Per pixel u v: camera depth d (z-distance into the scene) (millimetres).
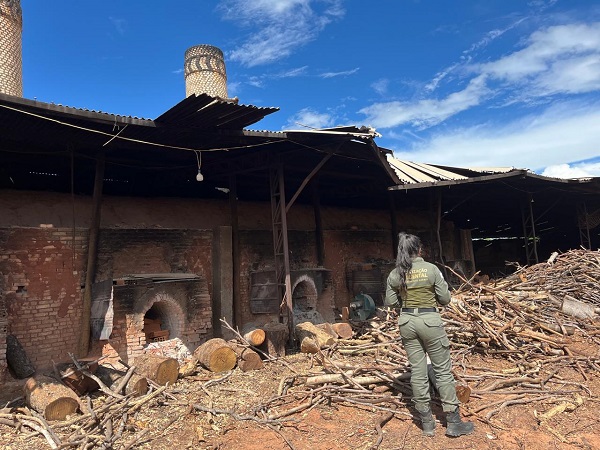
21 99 5574
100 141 7652
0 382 6102
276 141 8266
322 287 11875
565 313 8211
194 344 8586
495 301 8062
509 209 17766
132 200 9875
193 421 5223
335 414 5250
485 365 6652
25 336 7438
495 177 10531
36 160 8625
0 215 7699
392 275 4785
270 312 10305
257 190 12438
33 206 8281
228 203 11453
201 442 4684
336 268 12820
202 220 10539
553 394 5520
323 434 4738
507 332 7184
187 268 9750
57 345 7770
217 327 9906
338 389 5660
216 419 5254
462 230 17516
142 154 8844
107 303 7684
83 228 8445
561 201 16641
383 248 14289
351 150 9281
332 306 12086
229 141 8039
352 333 9078
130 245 8930
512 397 5445
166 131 7160
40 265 7801
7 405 5691
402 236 4855
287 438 4676
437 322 4527
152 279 7988
